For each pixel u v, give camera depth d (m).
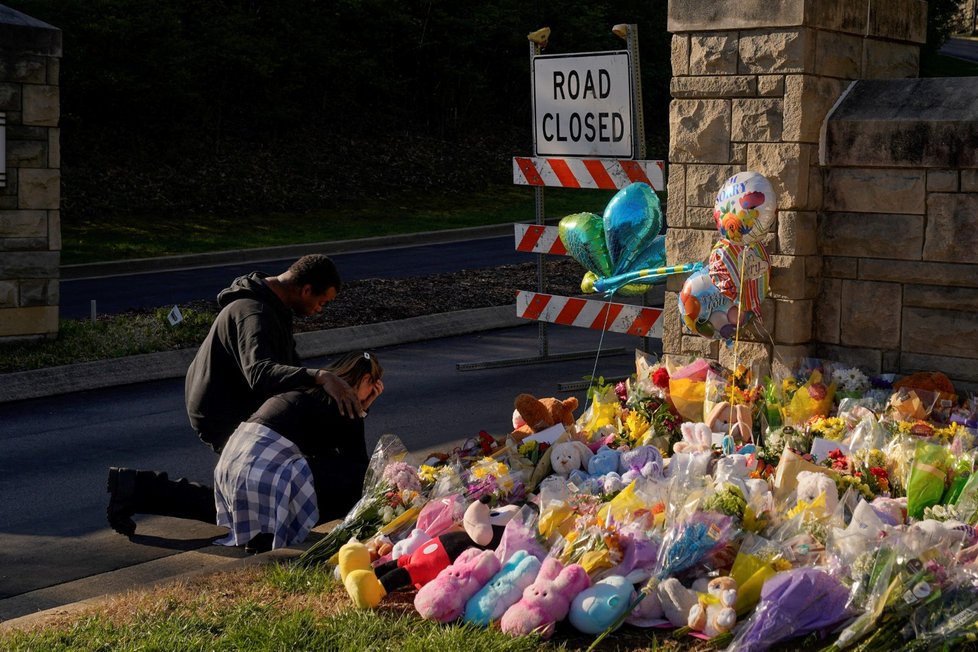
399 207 26.86
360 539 5.40
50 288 11.48
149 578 5.54
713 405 6.36
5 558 5.91
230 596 4.86
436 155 31.39
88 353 11.07
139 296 15.71
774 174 6.94
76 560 5.85
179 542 6.12
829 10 6.86
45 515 6.66
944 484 5.09
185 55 25.84
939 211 6.54
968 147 6.35
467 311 13.67
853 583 4.17
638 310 9.31
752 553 4.50
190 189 25.16
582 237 8.90
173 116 27.08
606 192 31.42
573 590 4.37
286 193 26.39
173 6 26.80
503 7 33.56
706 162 7.35
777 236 6.95
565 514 5.04
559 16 34.25
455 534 4.93
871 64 7.41
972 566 4.24
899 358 6.83
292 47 29.39
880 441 5.71
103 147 25.59
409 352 11.98
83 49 24.08
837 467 5.45
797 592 4.14
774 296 6.99
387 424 8.66
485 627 4.40
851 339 7.01
